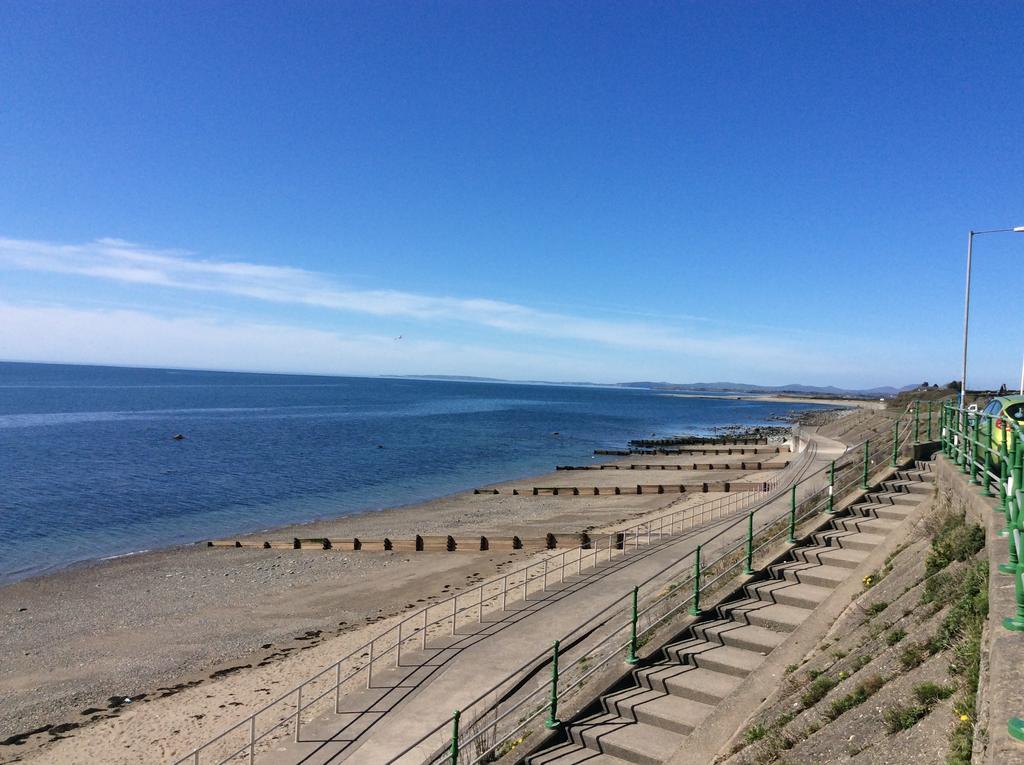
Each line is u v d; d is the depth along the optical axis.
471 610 17.58
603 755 8.29
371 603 20.08
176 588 22.11
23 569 24.66
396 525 32.44
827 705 6.91
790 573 11.38
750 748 7.06
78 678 15.12
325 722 10.83
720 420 134.75
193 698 13.79
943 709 5.43
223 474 47.59
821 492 15.75
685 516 28.78
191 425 83.75
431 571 23.36
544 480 47.88
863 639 8.12
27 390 160.50
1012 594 5.54
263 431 78.19
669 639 10.12
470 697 11.37
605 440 83.06
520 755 8.46
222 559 25.84
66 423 83.12
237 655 16.25
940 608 7.22
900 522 12.16
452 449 67.06
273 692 13.73
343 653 15.64
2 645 17.19
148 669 15.52
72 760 11.52
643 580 17.50
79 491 39.94
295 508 37.34
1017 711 3.77
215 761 11.04
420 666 12.79
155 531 31.20
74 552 27.22
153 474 46.59
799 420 128.12
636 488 39.53
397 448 65.88
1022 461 6.41
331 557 25.89
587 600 16.14
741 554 12.85
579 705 9.09
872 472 15.38
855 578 10.60
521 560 23.94
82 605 20.42
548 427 100.50
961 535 8.39
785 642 9.29
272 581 22.75
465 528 31.31
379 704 11.32
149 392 167.75
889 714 5.88
